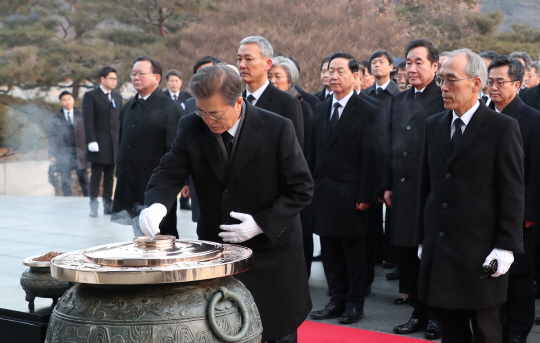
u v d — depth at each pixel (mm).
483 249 2635
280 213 2324
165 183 2412
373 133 3918
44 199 9180
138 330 1789
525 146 3342
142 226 2111
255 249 2420
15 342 2574
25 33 15031
